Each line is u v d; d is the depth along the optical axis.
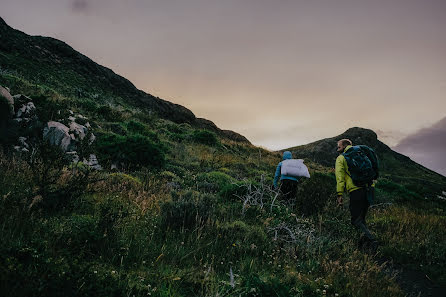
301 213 6.17
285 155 6.77
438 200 14.07
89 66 41.47
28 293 2.00
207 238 3.88
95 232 3.13
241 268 3.25
